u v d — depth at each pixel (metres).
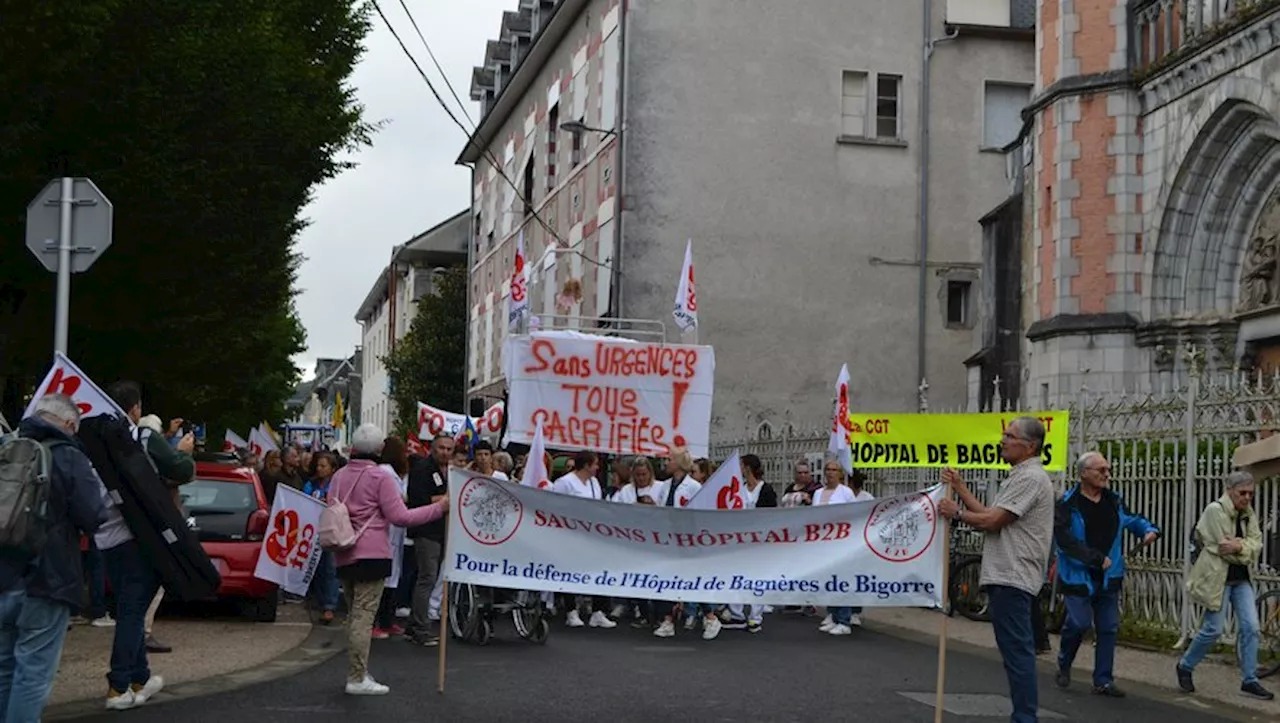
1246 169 19.08
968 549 17.95
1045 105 21.70
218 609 16.98
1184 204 19.84
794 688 10.91
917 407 31.75
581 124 30.94
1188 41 19.36
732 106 31.53
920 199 32.22
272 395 41.66
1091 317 20.73
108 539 9.11
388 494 10.15
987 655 13.75
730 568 9.46
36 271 15.04
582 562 9.67
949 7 32.75
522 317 21.45
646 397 17.14
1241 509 11.08
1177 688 11.49
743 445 26.08
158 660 11.89
